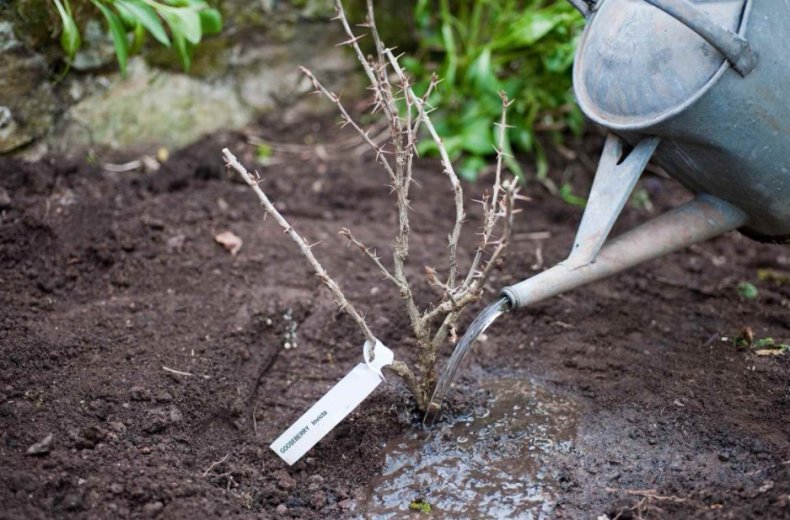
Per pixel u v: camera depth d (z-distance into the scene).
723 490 1.26
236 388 1.39
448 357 1.45
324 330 1.47
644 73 1.26
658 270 1.59
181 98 1.73
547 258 1.60
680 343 1.46
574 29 1.69
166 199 1.63
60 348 1.38
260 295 1.50
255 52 1.78
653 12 1.27
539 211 1.71
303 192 1.70
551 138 1.83
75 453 1.28
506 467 1.32
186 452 1.31
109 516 1.23
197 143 1.74
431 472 1.32
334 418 1.29
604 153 1.33
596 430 1.35
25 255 1.52
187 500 1.25
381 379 1.29
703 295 1.54
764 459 1.29
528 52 1.75
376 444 1.35
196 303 1.48
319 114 1.85
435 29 1.88
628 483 1.29
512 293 1.28
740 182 1.29
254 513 1.26
